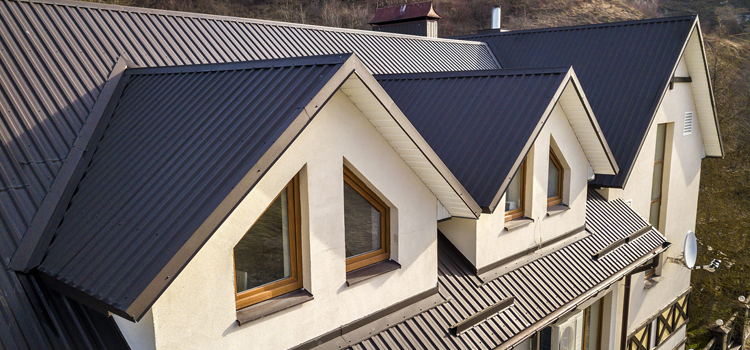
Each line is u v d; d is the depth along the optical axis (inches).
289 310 219.8
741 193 895.7
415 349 257.8
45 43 299.6
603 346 516.7
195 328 189.9
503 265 351.3
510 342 305.4
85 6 343.6
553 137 378.6
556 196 414.6
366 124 241.4
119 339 203.0
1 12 295.6
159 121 249.4
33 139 250.5
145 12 378.0
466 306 299.4
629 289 509.0
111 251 183.9
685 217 733.3
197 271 188.2
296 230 228.4
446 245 336.5
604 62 609.6
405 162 264.4
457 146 323.6
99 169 238.8
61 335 193.8
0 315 187.9
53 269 196.2
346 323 245.3
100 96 289.7
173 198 190.1
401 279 271.4
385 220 269.9
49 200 227.6
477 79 364.5
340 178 233.8
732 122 917.8
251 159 180.5
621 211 519.5
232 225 196.7
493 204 287.4
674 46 573.6
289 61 237.6
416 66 571.5
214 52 397.1
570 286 369.1
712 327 786.8
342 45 518.6
